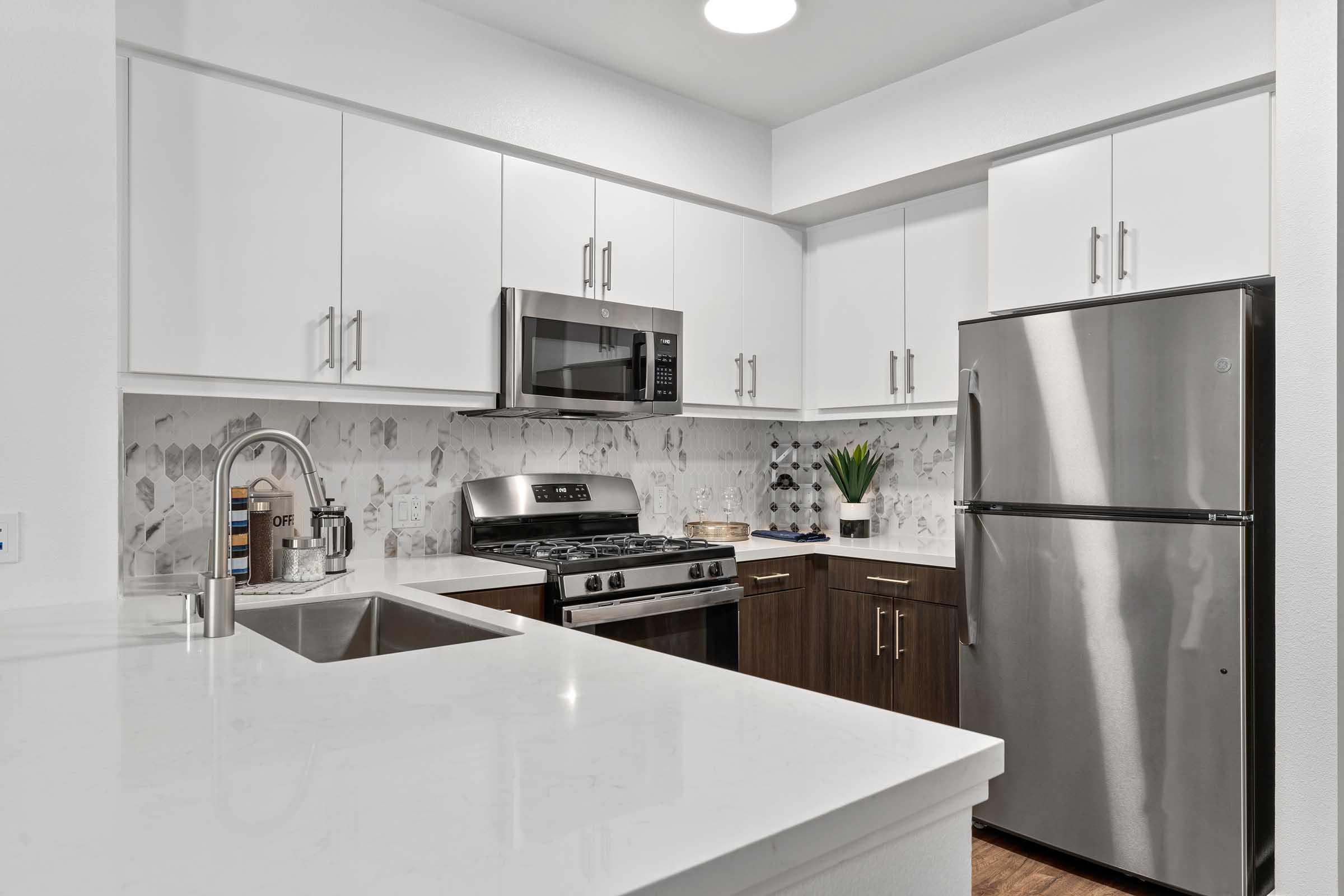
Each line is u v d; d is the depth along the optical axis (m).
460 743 0.89
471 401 2.65
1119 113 2.48
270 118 2.24
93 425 1.85
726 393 3.35
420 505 2.90
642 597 2.71
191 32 2.11
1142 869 2.24
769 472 4.06
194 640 1.43
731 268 3.38
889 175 3.08
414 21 2.50
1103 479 2.32
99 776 0.79
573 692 1.10
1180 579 2.18
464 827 0.68
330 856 0.63
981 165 2.91
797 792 0.77
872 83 3.08
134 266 2.02
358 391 2.41
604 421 3.43
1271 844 2.20
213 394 2.16
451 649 1.36
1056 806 2.42
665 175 3.13
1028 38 2.70
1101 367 2.34
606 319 2.91
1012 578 2.52
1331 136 2.02
